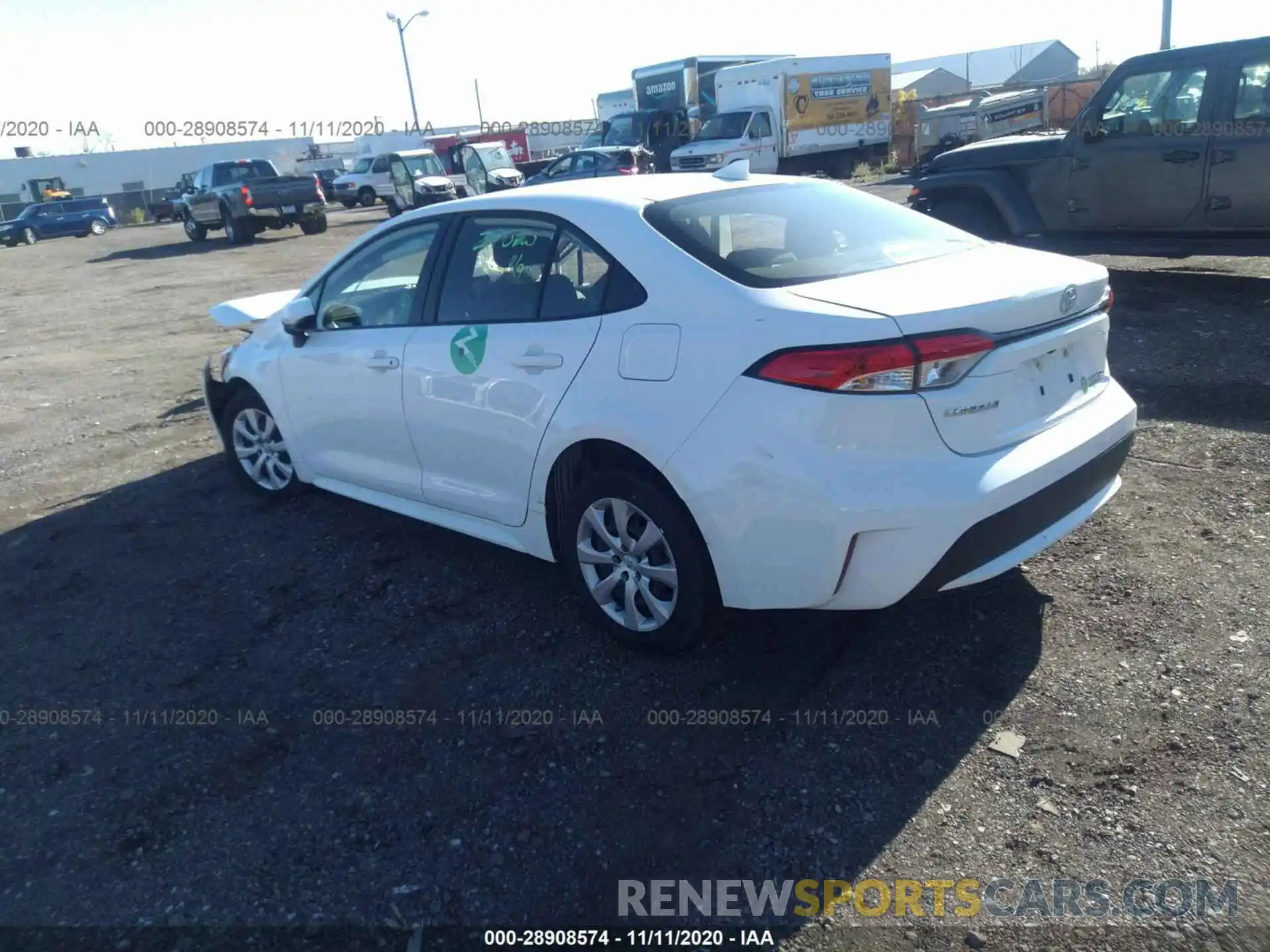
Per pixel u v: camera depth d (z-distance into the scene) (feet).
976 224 31.63
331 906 8.91
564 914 8.66
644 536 11.70
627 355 11.44
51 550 17.21
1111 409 12.07
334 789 10.42
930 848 9.07
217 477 20.29
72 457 22.53
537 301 12.71
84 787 10.75
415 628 13.55
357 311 15.48
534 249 12.92
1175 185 27.40
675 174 14.57
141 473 20.98
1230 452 16.93
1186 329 24.75
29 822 10.27
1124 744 10.09
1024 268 11.65
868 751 10.37
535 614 13.65
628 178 14.15
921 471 9.99
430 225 14.55
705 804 9.82
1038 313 10.82
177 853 9.68
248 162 85.35
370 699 11.96
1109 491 12.25
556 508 12.80
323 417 16.03
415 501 15.03
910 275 11.19
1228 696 10.62
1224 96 26.12
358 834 9.75
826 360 9.92
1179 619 12.09
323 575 15.37
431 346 13.79
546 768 10.48
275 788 10.52
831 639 12.44
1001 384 10.52
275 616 14.20
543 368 12.26
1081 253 29.96
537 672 12.24
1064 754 10.05
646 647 12.19
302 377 16.17
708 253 11.48
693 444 10.73
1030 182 30.12
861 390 9.85
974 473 10.17
